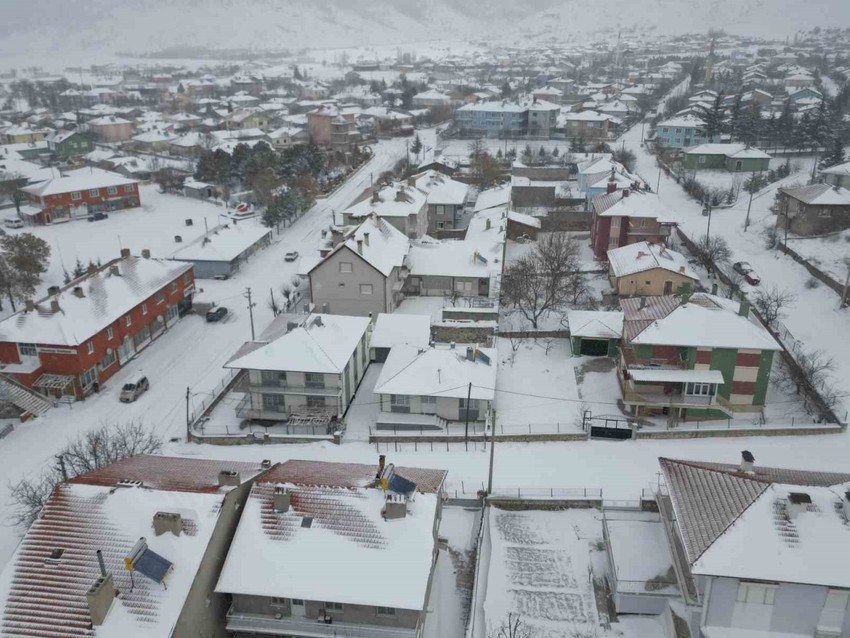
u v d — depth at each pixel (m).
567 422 54.38
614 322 63.91
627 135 168.38
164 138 175.25
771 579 28.41
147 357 67.38
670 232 87.00
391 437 52.88
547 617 36.22
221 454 51.59
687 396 53.81
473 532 43.50
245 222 110.69
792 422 52.88
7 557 40.62
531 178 130.25
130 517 31.81
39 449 52.16
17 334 58.22
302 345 54.56
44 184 114.38
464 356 57.00
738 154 119.62
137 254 96.12
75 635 27.84
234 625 32.72
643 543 38.06
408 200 91.19
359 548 32.44
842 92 184.50
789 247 83.94
